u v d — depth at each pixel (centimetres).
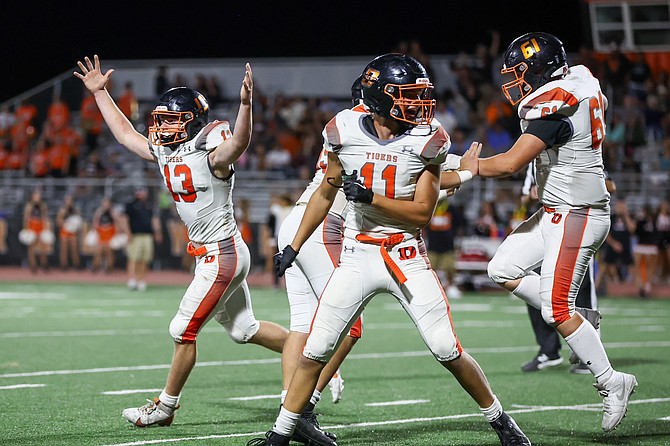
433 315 748
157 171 3512
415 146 731
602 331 1853
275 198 3219
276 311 2162
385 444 835
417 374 1268
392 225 752
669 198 3256
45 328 1764
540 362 1309
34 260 3397
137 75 3941
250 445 779
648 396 1105
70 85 3994
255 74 3906
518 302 2570
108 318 1973
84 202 3578
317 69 3888
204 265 877
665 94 3562
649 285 2827
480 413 989
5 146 3906
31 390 1084
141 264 2819
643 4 3625
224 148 845
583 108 843
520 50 859
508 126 3516
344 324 755
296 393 757
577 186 856
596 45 3653
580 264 862
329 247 888
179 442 823
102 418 927
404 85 723
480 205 3262
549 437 873
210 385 1155
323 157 912
